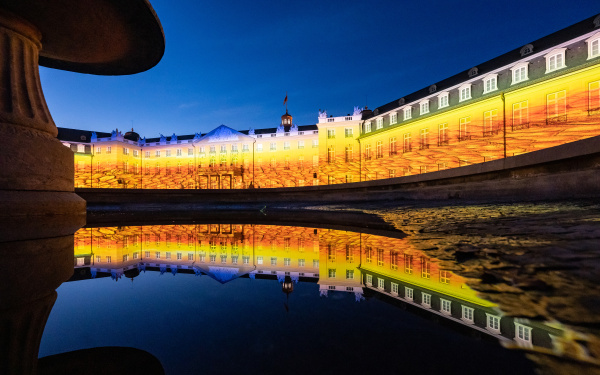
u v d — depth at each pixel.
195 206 19.69
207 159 50.06
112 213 12.92
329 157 41.03
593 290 1.19
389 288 1.54
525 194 6.30
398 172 33.22
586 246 1.98
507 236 2.78
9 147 4.64
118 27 6.48
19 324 1.23
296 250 3.17
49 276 2.06
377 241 3.43
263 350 0.91
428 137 30.02
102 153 49.88
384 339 0.94
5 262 2.43
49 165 5.26
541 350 0.79
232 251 3.27
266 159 46.88
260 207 17.89
